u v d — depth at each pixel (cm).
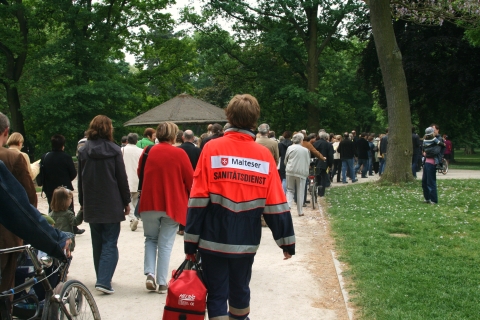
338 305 530
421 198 1305
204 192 351
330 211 1159
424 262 663
